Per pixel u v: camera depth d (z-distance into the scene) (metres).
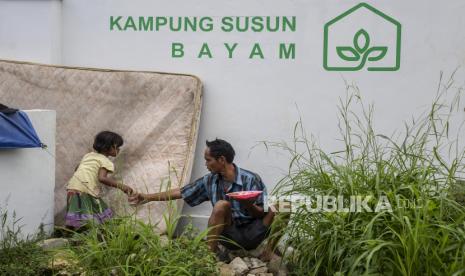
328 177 5.07
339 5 6.57
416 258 4.34
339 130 6.64
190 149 6.59
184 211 6.83
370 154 6.52
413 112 6.50
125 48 7.10
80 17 7.20
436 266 4.37
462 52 6.38
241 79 6.82
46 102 7.12
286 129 6.74
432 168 5.00
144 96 6.89
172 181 6.49
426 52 6.45
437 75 6.44
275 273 5.27
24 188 5.73
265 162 6.79
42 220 5.92
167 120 6.75
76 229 6.03
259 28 6.74
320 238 4.77
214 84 6.88
